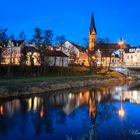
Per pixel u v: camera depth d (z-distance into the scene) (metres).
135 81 126.81
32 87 70.62
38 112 44.47
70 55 159.38
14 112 44.38
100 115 41.59
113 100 59.41
